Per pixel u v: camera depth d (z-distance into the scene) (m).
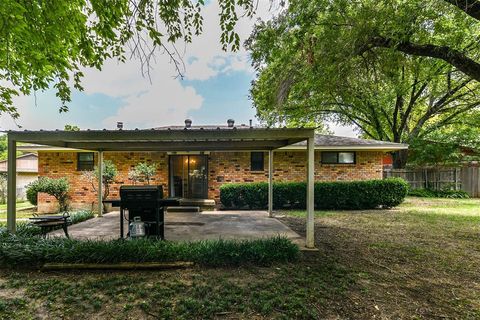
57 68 5.05
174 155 11.89
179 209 10.12
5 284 3.68
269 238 5.27
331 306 3.23
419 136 17.91
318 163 12.02
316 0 6.22
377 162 12.07
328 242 5.97
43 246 4.48
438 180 17.27
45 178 10.97
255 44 7.28
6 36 3.48
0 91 5.50
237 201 11.09
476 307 3.27
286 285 3.72
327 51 6.48
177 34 3.95
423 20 6.01
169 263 4.28
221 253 4.41
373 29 5.95
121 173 11.80
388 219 8.88
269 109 9.83
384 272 4.30
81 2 3.87
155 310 3.12
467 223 8.24
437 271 4.38
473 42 7.36
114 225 7.32
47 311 3.09
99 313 3.06
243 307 3.17
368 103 16.77
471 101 16.12
